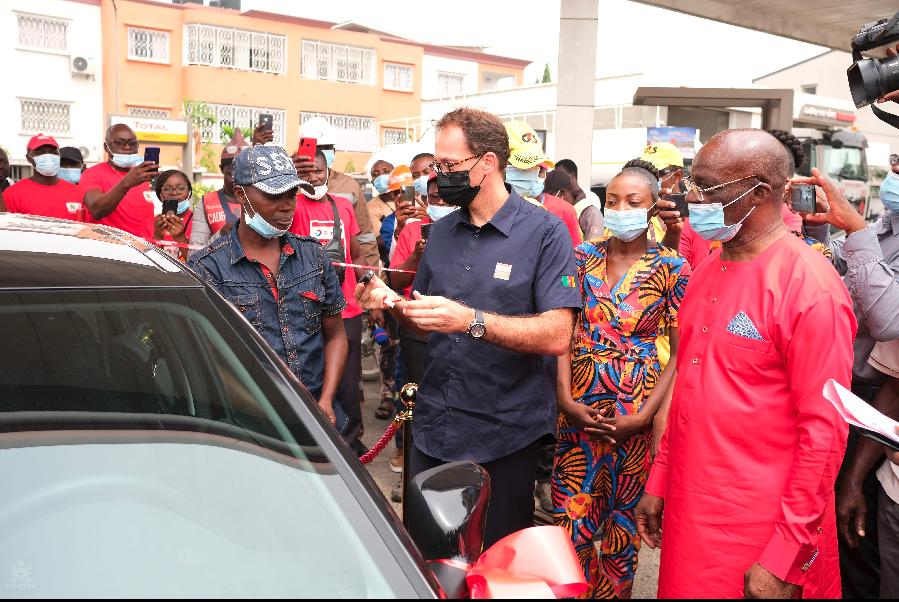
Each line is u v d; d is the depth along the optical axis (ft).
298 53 121.08
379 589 4.59
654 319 10.08
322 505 5.14
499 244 8.66
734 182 6.89
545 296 8.51
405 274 13.38
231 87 116.47
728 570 6.97
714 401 7.03
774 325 6.75
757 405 6.87
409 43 131.44
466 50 144.77
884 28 8.44
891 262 9.53
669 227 11.96
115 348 6.01
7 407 5.58
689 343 7.41
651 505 8.16
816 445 6.48
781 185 6.98
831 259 10.41
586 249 10.39
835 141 57.00
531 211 8.74
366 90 127.85
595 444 10.02
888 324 8.76
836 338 6.56
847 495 9.23
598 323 10.02
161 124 63.36
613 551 10.21
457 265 8.82
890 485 8.79
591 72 26.96
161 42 112.16
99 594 4.50
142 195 18.51
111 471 5.27
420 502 5.41
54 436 5.44
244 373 6.00
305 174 13.32
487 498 5.57
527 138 13.03
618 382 9.89
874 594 9.62
